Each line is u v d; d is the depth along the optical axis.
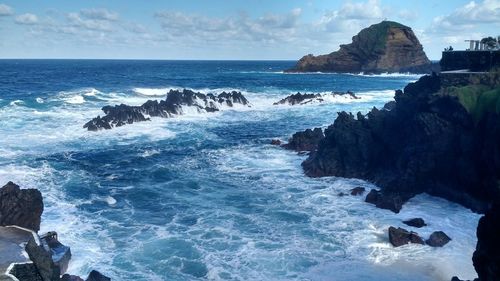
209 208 32.50
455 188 34.06
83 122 60.66
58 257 22.64
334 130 43.28
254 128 63.12
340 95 94.31
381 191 35.28
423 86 42.19
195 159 46.12
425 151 35.38
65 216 30.20
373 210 32.22
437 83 40.16
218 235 27.81
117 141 52.75
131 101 79.81
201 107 75.50
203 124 65.50
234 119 70.44
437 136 35.09
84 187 36.50
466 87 35.62
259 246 26.38
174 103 72.88
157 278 22.69
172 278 22.73
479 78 37.56
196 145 52.28
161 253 25.33
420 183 35.53
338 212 31.83
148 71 199.25
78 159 44.56
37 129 56.00
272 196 35.16
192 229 28.69
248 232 28.33
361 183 38.44
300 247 26.31
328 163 40.88
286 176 40.62
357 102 89.06
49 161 43.28
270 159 46.59
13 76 138.50
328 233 28.25
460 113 34.06
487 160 31.19
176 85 118.31
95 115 65.19
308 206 33.00
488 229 18.47
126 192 35.72
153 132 58.62
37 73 162.00
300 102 86.94
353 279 22.89
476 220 30.42
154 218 30.50
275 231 28.52
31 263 19.84
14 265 19.42
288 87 121.31
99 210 31.72
